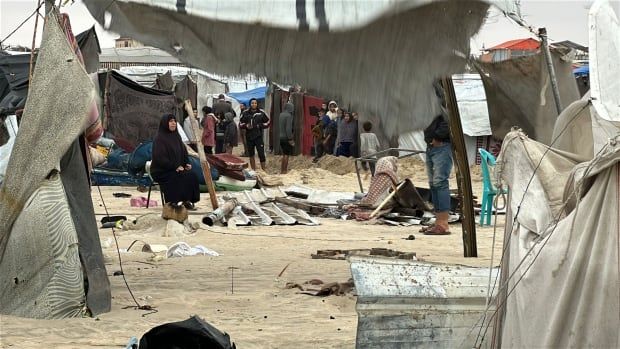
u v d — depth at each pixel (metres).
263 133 32.66
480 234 15.39
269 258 11.95
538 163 5.49
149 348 5.93
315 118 34.66
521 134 5.66
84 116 8.08
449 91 12.14
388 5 6.89
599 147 5.38
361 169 30.22
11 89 15.38
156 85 35.94
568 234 5.00
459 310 6.16
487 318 5.91
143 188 22.83
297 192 20.80
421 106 7.53
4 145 12.04
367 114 7.57
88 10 7.74
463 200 12.35
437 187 15.20
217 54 7.61
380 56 7.36
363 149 25.34
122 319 8.00
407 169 31.09
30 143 8.05
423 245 13.81
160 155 15.94
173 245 12.30
